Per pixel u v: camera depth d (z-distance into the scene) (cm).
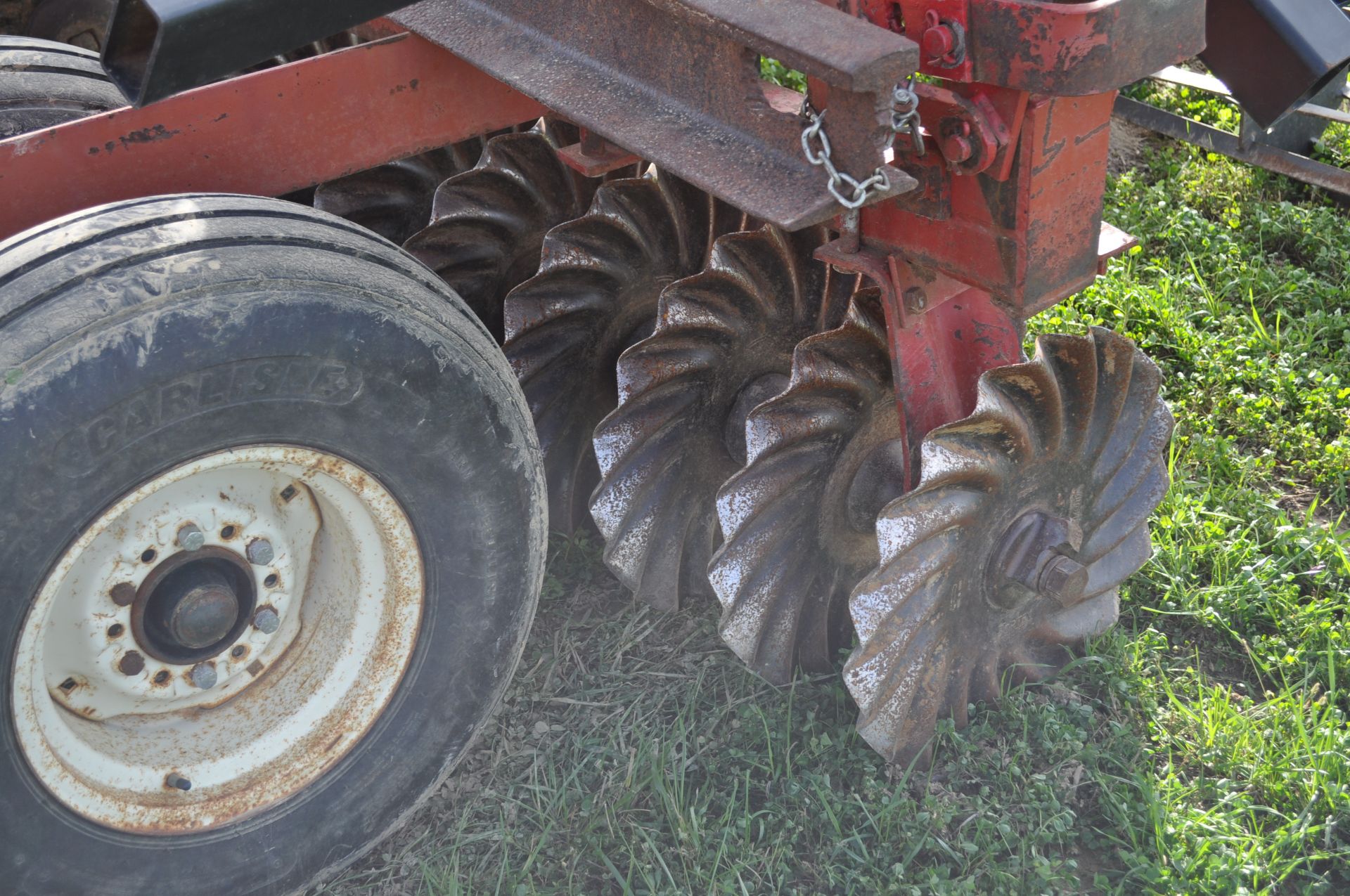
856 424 298
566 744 307
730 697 316
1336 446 393
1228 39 268
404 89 290
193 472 218
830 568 316
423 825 288
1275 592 345
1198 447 398
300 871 261
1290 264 508
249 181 271
